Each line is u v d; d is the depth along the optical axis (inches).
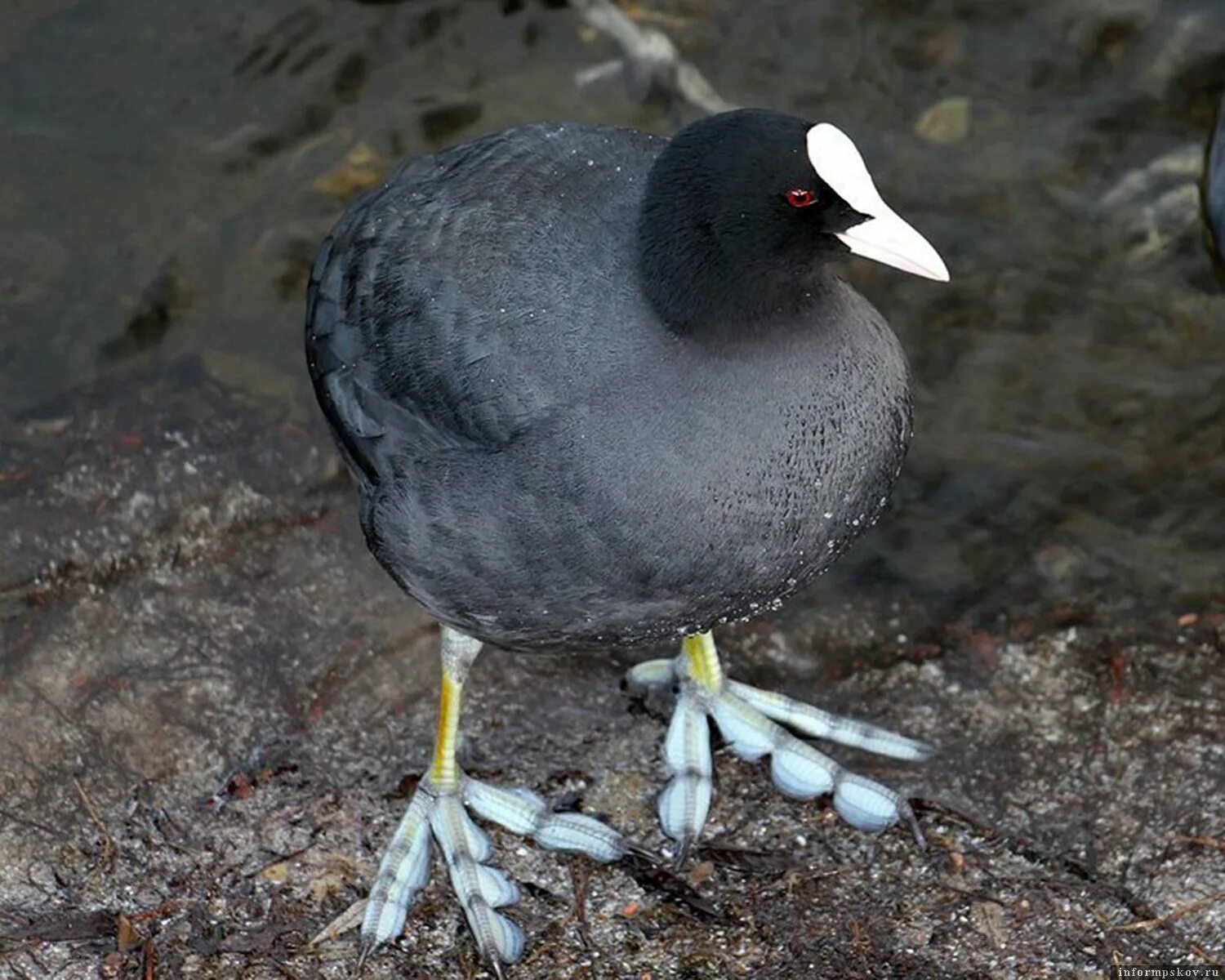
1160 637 417.4
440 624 420.8
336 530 441.1
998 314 485.4
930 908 358.6
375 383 357.4
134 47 530.9
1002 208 503.8
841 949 350.3
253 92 525.0
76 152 512.7
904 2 540.1
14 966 346.3
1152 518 445.7
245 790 385.7
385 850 375.9
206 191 508.1
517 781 392.2
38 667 405.1
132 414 461.7
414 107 523.5
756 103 523.5
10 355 472.7
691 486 329.1
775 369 330.6
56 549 429.4
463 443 342.6
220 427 460.1
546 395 332.8
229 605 422.6
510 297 340.5
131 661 408.5
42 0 537.0
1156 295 489.4
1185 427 464.1
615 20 534.9
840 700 410.9
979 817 378.6
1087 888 361.7
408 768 395.2
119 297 486.3
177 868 367.9
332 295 377.1
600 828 373.7
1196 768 384.8
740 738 394.6
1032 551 439.8
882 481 351.9
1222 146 498.9
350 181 510.3
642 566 334.0
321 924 360.5
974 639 420.2
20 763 386.0
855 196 311.6
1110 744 392.2
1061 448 460.8
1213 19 534.9
